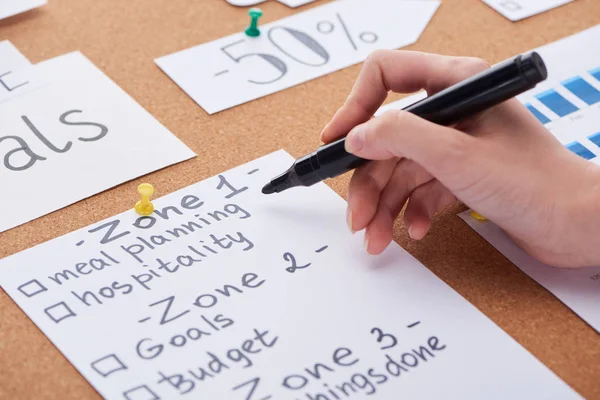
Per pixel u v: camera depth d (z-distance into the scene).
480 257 0.59
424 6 0.85
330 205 0.62
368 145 0.54
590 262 0.58
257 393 0.49
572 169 0.56
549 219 0.55
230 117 0.70
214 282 0.55
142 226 0.59
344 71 0.76
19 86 0.71
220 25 0.80
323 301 0.55
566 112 0.71
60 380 0.49
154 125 0.68
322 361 0.51
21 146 0.65
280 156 0.66
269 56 0.77
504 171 0.54
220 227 0.59
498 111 0.56
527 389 0.50
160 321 0.53
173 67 0.75
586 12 0.85
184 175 0.64
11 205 0.60
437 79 0.61
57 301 0.54
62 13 0.80
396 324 0.54
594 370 0.52
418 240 0.60
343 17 0.83
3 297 0.54
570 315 0.55
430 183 0.61
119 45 0.77
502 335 0.54
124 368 0.50
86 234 0.58
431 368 0.51
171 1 0.83
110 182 0.62
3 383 0.49
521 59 0.51
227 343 0.52
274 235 0.59
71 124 0.67
